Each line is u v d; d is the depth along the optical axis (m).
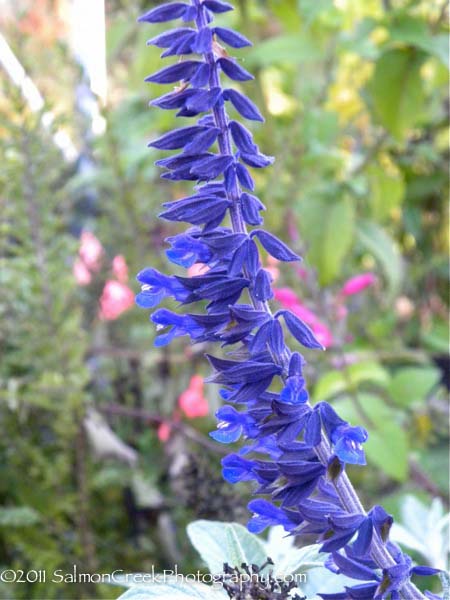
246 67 0.34
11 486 0.27
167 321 0.12
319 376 0.32
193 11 0.12
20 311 0.27
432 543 0.18
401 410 0.31
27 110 0.27
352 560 0.12
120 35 0.34
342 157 0.33
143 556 0.26
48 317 0.26
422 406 0.33
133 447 0.30
